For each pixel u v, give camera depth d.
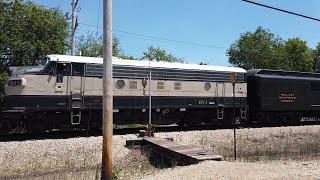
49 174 16.08
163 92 25.20
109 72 12.38
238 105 28.41
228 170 13.71
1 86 27.70
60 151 18.20
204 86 26.92
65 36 32.56
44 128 21.80
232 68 28.61
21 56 30.19
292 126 29.47
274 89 30.38
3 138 21.11
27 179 15.30
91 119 23.02
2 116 21.00
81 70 22.44
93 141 19.58
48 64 21.70
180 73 25.97
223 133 23.91
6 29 29.45
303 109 32.03
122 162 18.08
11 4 29.77
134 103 24.11
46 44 30.58
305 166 14.91
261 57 70.88
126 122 24.53
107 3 12.33
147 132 21.88
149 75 24.69
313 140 24.91
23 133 22.73
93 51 50.19
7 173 15.94
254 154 20.36
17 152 17.50
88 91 22.59
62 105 21.84
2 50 28.73
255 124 30.61
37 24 30.48
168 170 15.03
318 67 78.94
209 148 20.61
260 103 29.58
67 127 22.62
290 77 31.58
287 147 22.38
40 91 21.31
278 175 12.99
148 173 15.88
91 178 15.45
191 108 26.39
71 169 16.88
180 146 18.44
